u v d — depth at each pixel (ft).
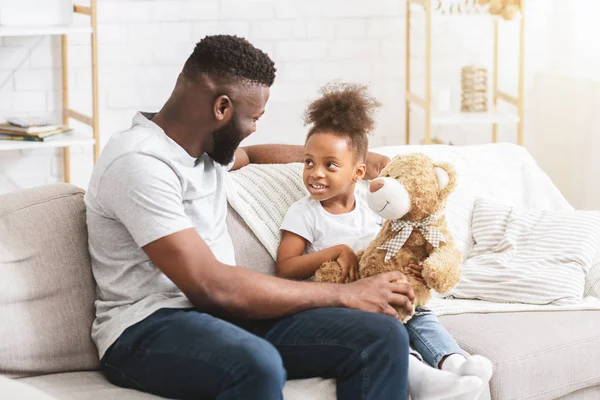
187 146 7.22
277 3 14.43
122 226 7.06
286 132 14.92
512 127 15.70
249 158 9.67
